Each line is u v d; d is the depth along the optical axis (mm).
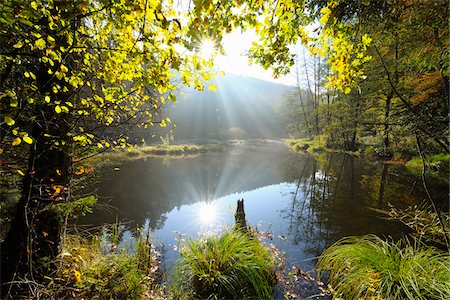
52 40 2010
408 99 7785
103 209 7883
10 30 2121
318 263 4672
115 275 3193
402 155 15852
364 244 4539
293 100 50281
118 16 1933
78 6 1856
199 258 4086
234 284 3791
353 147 23688
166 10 1954
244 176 15109
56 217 2865
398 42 3578
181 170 16625
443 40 3127
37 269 2879
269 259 4473
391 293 3230
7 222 3557
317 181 12820
